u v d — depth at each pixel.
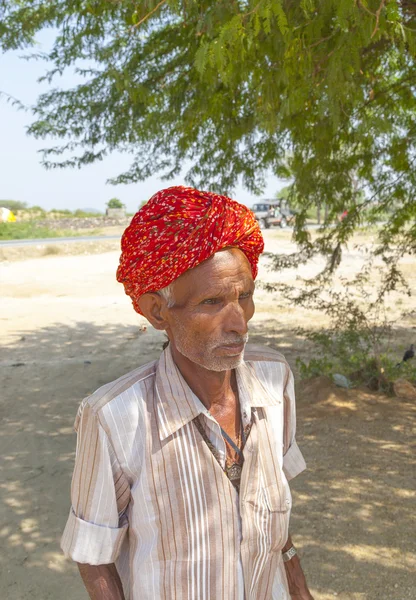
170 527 1.18
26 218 47.34
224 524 1.20
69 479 4.72
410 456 4.73
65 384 7.29
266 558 1.28
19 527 4.01
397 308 11.01
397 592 3.13
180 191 1.17
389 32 2.80
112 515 1.22
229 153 5.89
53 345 9.31
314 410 5.73
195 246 1.12
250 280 1.19
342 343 6.65
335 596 3.12
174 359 1.25
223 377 1.26
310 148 5.38
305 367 6.66
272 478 1.29
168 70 5.26
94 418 1.19
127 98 5.37
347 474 4.49
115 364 8.16
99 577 1.25
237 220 1.15
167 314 1.20
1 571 3.52
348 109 4.67
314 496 4.19
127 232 1.19
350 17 2.57
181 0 3.47
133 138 5.80
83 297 13.87
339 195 5.89
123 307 12.38
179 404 1.19
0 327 10.66
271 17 2.83
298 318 10.42
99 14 4.39
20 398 6.77
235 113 5.20
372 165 5.73
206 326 1.16
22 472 4.86
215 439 1.21
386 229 6.21
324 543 3.61
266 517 1.27
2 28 4.93
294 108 3.45
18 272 18.08
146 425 1.20
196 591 1.19
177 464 1.19
